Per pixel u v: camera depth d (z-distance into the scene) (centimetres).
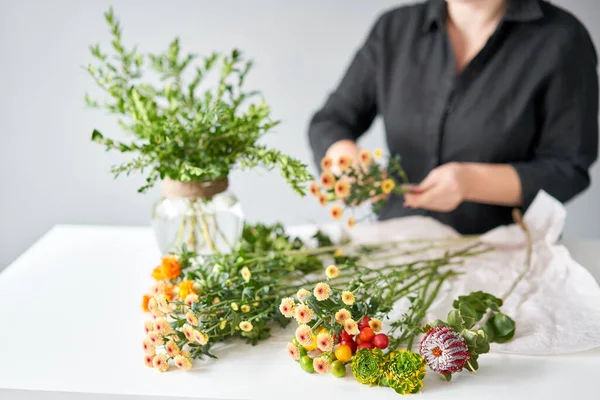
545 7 178
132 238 162
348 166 142
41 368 109
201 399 101
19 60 276
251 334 112
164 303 107
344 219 204
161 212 129
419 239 155
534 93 177
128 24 275
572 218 287
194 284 115
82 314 126
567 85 175
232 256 129
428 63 186
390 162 156
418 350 112
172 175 123
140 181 287
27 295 133
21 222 296
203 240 129
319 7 272
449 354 99
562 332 115
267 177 290
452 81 182
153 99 137
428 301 121
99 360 111
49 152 286
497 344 113
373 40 196
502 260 143
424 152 190
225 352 113
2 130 284
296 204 293
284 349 114
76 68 276
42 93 279
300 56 278
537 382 104
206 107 121
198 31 277
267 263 129
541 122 183
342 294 102
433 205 163
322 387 103
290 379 106
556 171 172
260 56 279
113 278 140
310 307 102
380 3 270
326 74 279
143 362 111
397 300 123
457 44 183
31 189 291
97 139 118
